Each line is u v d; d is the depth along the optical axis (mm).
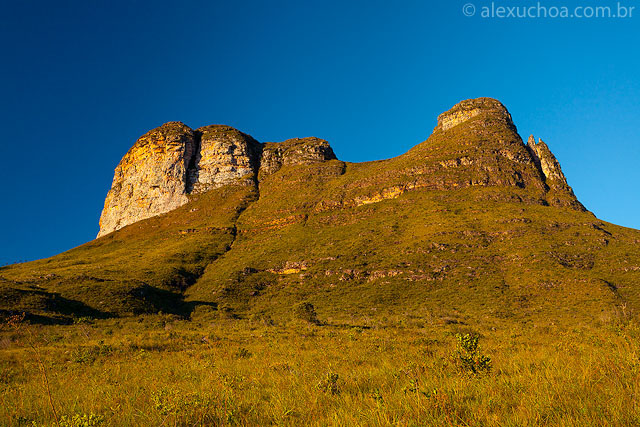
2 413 7980
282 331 30984
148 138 153875
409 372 9828
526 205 89938
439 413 5770
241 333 30734
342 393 7809
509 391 6766
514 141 116875
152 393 8312
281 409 6719
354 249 80188
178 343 23906
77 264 97125
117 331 34625
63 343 25125
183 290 72000
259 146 172750
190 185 145000
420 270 65375
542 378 7406
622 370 7258
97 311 47625
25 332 26859
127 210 145000
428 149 123250
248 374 11961
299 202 118500
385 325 35656
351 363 13625
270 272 78250
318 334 28297
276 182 141250
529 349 15281
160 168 145125
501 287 56219
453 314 47219
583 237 70500
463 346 10516
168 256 88312
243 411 7195
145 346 22219
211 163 149250
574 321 38750
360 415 5918
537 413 5078
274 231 105875
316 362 14398
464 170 106688
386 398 6855
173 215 132625
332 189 121438
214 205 131375
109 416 7207
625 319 32938
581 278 53719
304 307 49281
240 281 73125
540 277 56219
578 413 5113
